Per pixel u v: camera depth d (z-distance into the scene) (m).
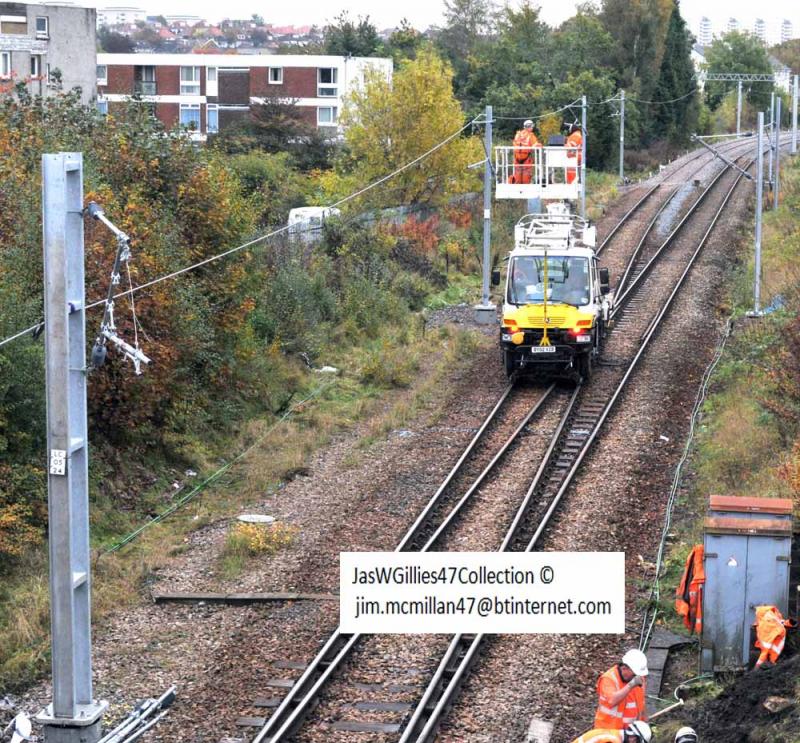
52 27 89.06
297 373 44.38
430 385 44.59
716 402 41.00
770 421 35.06
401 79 72.19
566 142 62.75
